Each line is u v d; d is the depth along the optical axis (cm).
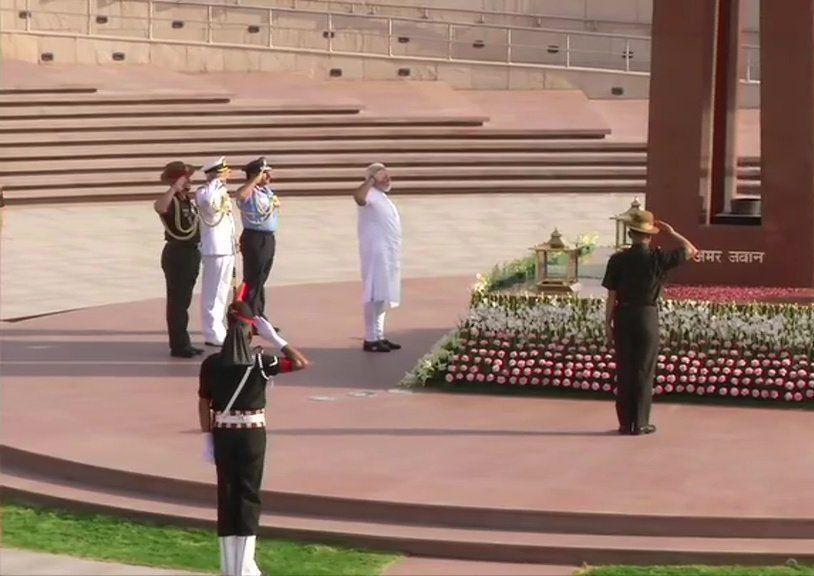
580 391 2530
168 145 5703
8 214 5059
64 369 2748
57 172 5469
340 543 1852
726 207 2970
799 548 1791
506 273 2897
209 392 1728
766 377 2466
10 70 6197
